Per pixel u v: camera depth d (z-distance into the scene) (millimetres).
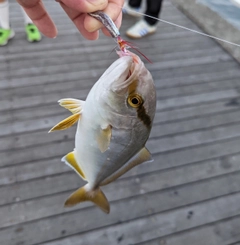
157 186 590
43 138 645
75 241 500
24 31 957
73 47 923
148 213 548
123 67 257
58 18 1046
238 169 638
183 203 570
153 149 657
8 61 843
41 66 839
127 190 576
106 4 270
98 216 533
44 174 582
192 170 626
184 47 994
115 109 266
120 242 506
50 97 747
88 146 292
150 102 268
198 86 844
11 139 636
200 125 724
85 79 816
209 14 1107
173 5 1231
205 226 542
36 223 516
